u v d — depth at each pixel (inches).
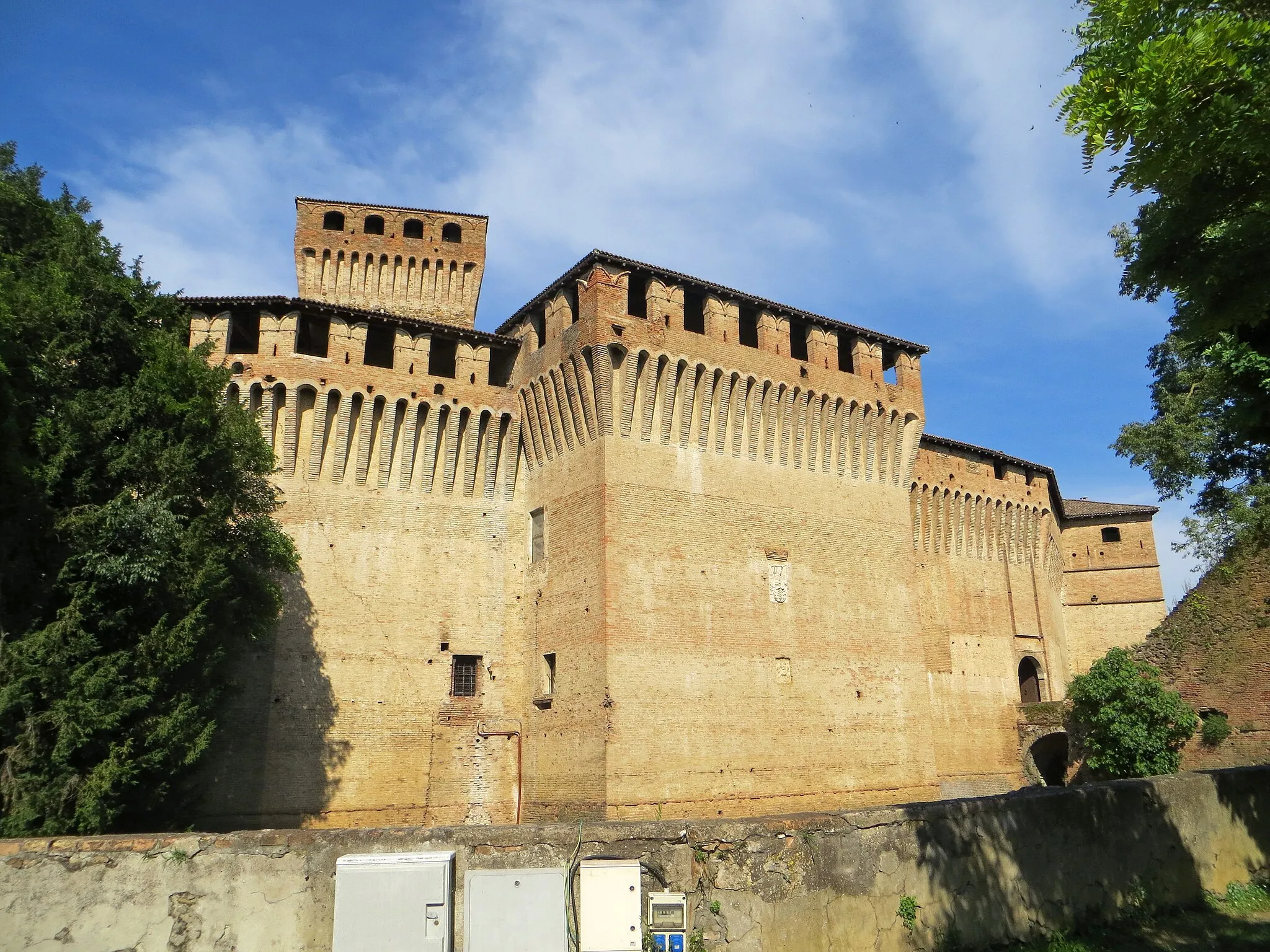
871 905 537.0
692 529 1414.9
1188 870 736.3
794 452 1574.8
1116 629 2368.4
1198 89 471.2
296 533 1397.6
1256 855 808.3
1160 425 1835.6
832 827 538.0
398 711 1405.0
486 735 1450.5
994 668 2027.6
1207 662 1460.4
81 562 845.2
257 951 442.0
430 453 1518.2
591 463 1390.3
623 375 1393.9
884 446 1713.8
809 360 1630.2
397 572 1455.5
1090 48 514.6
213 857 452.4
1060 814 656.4
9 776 777.6
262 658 1328.7
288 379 1418.6
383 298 1900.8
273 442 1416.1
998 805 623.8
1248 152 482.9
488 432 1566.2
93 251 998.4
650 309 1444.4
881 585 1631.4
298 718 1333.7
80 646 819.4
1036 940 603.5
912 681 1619.1
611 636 1290.6
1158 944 616.4
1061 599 2397.9
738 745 1363.2
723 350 1499.8
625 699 1275.8
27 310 849.5
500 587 1524.4
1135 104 476.1
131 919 440.5
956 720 1913.1
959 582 2017.7
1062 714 1941.4
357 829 474.3
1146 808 724.0
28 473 808.9
